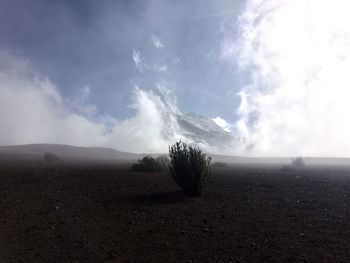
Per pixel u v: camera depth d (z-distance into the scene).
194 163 13.91
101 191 14.52
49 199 12.30
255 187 16.53
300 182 18.84
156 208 11.24
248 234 8.33
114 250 7.13
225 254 6.95
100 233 8.32
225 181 19.17
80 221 9.38
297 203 12.28
